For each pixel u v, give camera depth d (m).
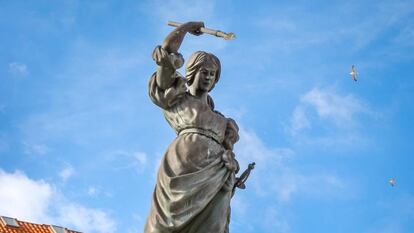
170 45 10.03
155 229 9.66
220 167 9.88
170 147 10.01
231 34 10.29
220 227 9.80
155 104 10.27
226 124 10.27
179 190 9.62
